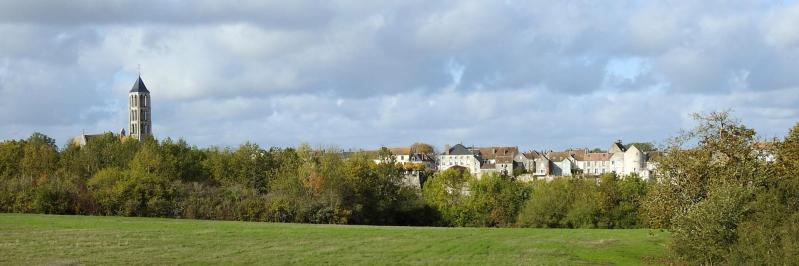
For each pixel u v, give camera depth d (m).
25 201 77.56
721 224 36.69
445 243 46.78
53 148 117.75
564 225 106.25
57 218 62.62
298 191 91.38
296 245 43.81
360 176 100.06
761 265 33.62
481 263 37.91
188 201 82.62
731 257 35.41
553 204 107.19
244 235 49.12
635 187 105.75
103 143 116.31
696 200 42.59
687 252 38.59
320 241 46.44
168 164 104.94
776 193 36.94
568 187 110.56
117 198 79.94
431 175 154.12
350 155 124.06
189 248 40.84
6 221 56.47
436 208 117.50
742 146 43.22
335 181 96.12
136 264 34.19
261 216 84.44
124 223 58.09
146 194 80.94
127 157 111.31
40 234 45.78
